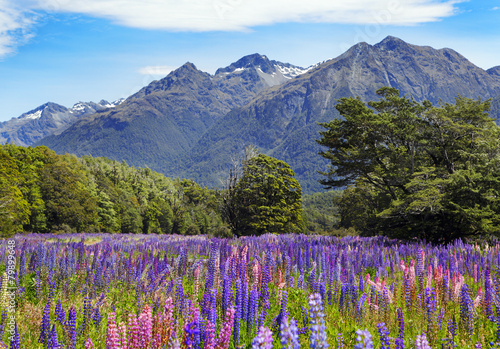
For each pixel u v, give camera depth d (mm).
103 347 7629
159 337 6566
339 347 7168
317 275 12523
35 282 11539
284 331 4793
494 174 34094
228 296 8367
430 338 7758
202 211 136625
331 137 42500
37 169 87812
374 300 9594
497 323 7902
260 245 21594
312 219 147000
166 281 11445
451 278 11188
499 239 31578
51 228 84250
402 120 39188
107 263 13812
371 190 57250
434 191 32094
